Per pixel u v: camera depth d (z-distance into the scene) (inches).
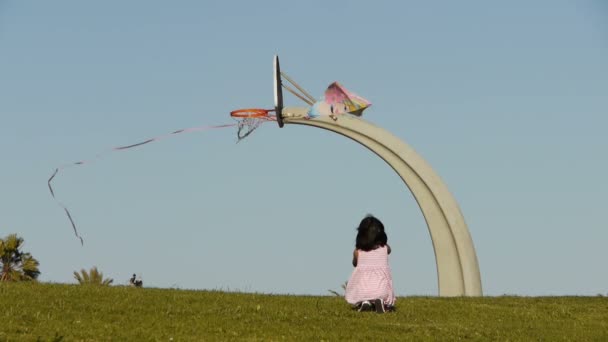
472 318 713.0
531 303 824.3
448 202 1304.1
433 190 1306.6
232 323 616.4
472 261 1293.1
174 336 552.7
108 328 568.7
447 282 1294.3
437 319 690.8
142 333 556.1
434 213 1306.6
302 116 1353.3
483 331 637.9
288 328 605.9
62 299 686.5
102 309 647.1
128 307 663.1
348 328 615.2
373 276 685.3
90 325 576.1
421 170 1311.5
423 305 772.0
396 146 1318.9
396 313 694.5
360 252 692.7
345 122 1327.5
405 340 581.0
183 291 788.6
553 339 621.0
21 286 758.5
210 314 655.1
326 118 1338.6
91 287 778.2
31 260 1561.3
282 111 1348.4
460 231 1296.8
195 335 564.4
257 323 622.2
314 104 1349.7
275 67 1344.7
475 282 1286.9
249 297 768.3
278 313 668.7
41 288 748.0
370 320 651.5
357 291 689.0
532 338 621.6
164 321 608.7
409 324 647.1
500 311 762.2
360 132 1323.8
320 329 605.9
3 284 769.6
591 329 681.6
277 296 794.2
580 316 756.0
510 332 642.2
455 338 602.5
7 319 575.5
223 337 561.0
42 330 549.0
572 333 651.5
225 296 762.2
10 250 1542.8
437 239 1302.9
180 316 639.1
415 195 1314.0
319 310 695.7
